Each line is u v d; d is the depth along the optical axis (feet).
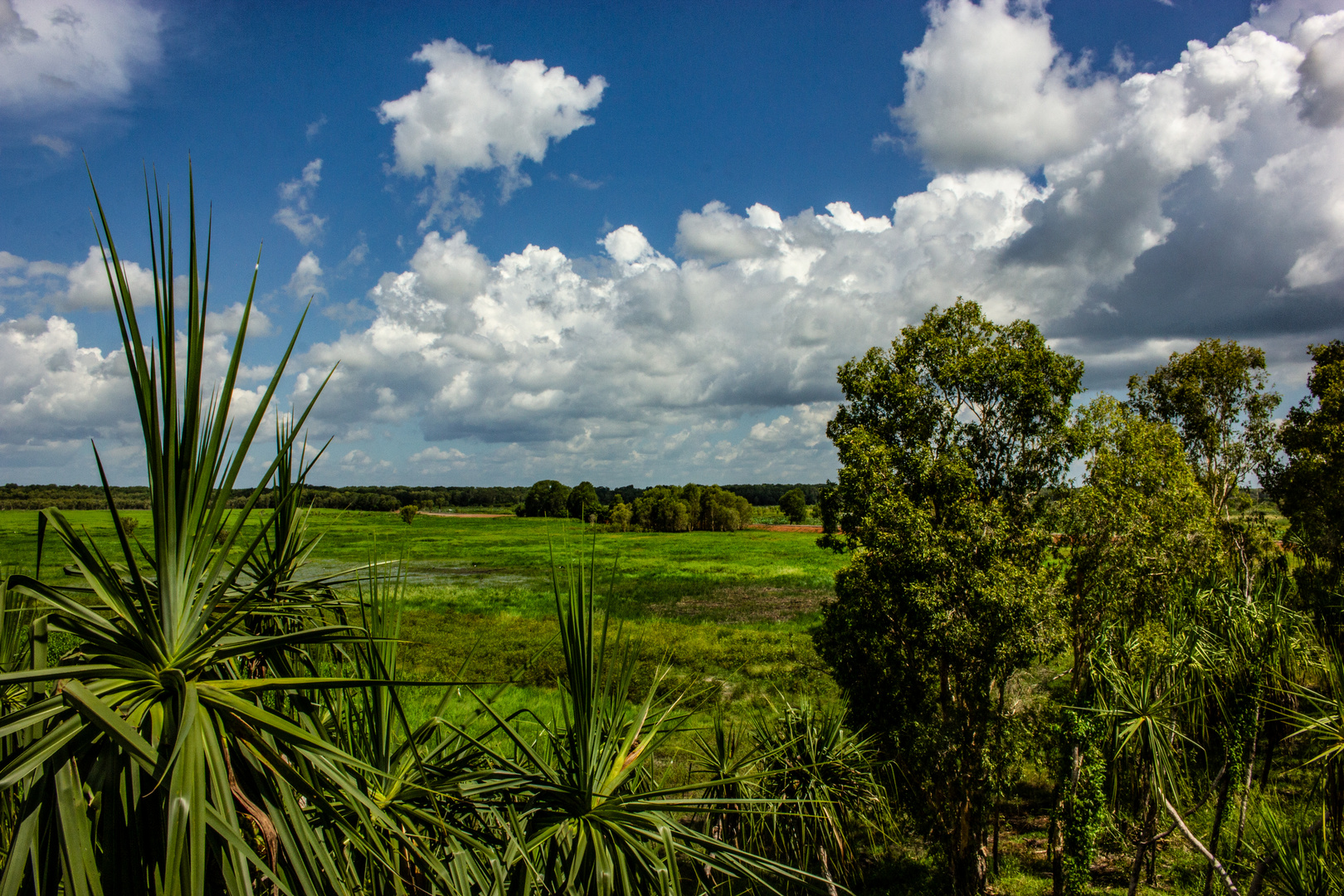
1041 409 35.32
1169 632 34.01
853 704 38.65
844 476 36.63
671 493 373.20
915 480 36.42
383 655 14.35
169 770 7.68
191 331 8.87
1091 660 33.30
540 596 139.23
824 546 39.81
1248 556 56.39
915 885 38.47
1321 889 22.26
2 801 9.96
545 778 15.05
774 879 30.73
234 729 9.03
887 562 33.88
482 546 242.58
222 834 7.88
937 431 37.52
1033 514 36.45
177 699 8.64
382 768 14.03
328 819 10.65
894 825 38.83
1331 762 25.86
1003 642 32.07
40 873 7.70
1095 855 40.09
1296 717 27.40
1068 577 38.88
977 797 35.19
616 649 16.53
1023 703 38.11
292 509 14.47
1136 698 30.27
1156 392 79.20
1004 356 35.58
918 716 35.60
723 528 374.84
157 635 8.87
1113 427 38.65
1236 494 72.69
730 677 75.15
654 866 13.28
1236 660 31.68
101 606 10.10
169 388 8.72
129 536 9.37
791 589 152.46
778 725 35.06
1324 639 37.99
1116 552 36.50
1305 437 67.62
